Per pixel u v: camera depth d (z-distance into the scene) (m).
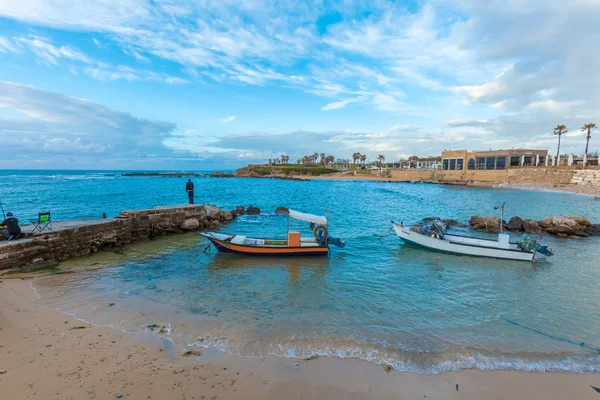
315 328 8.45
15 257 13.22
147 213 20.75
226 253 16.50
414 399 5.79
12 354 6.75
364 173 155.12
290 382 6.13
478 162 101.50
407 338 8.07
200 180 127.44
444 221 28.05
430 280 12.90
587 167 73.12
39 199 42.72
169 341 7.59
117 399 5.46
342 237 21.42
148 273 13.30
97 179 112.56
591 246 19.86
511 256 16.20
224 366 6.60
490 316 9.58
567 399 5.95
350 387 6.06
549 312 9.96
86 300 10.12
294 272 13.65
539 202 47.59
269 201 47.97
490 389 6.17
